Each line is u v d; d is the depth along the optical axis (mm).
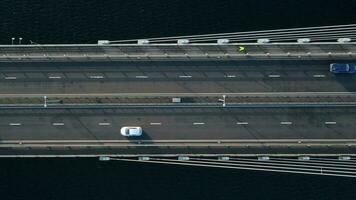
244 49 164625
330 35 172375
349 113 164375
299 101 164250
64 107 163375
